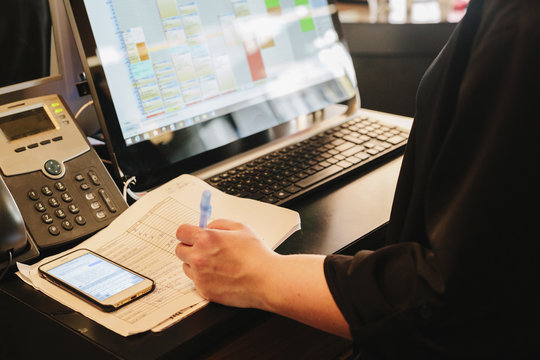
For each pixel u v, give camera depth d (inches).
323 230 32.8
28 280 28.9
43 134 34.8
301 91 46.5
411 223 23.9
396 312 21.4
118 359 23.2
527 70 18.7
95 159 35.3
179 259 30.1
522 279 19.7
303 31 47.2
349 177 39.4
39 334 25.4
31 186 32.6
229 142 41.6
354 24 57.2
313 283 24.3
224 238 26.6
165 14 39.1
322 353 34.8
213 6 41.4
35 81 38.1
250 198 35.7
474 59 20.4
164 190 35.6
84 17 35.6
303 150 42.3
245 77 43.2
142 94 38.0
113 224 32.8
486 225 19.5
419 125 24.6
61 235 31.7
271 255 26.3
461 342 21.0
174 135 39.2
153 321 25.1
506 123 19.1
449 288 20.1
